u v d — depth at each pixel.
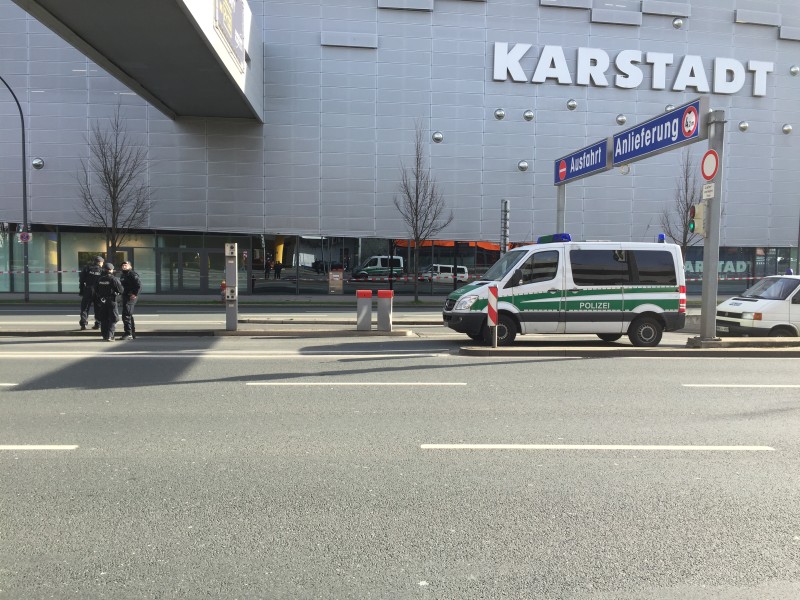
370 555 3.30
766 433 5.70
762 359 10.27
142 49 17.67
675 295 11.78
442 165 28.14
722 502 4.05
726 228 30.75
